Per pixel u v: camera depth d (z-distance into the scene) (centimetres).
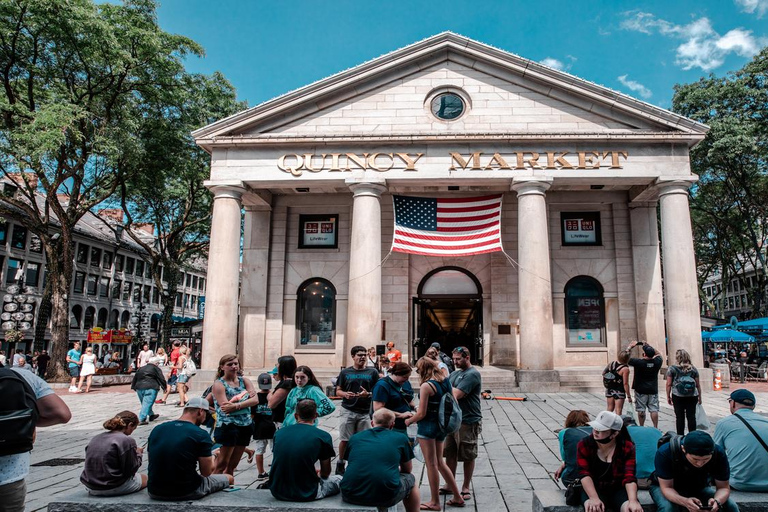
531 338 1764
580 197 2125
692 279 1772
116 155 2295
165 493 519
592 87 1873
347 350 1797
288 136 1881
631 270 2078
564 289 2097
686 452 467
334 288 2139
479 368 1997
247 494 543
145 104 2648
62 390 2120
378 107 1961
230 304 1842
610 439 486
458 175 1841
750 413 548
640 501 503
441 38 1958
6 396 369
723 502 461
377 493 496
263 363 2091
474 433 662
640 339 2020
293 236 2188
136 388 1238
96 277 5197
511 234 2103
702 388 1723
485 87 1952
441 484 724
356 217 1844
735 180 3212
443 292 2134
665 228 1819
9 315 2173
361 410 741
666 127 1842
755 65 2870
